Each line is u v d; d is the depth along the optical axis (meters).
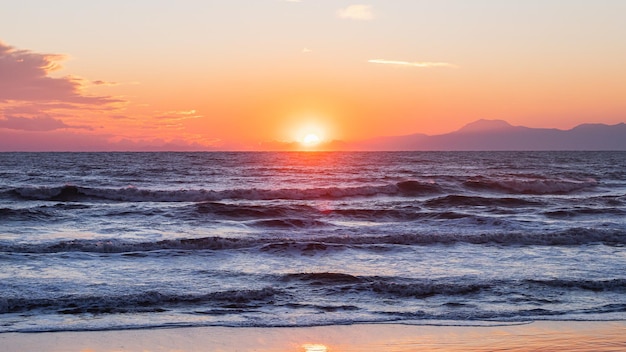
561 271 16.02
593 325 11.47
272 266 16.41
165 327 11.11
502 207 31.73
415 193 40.66
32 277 14.42
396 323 11.52
